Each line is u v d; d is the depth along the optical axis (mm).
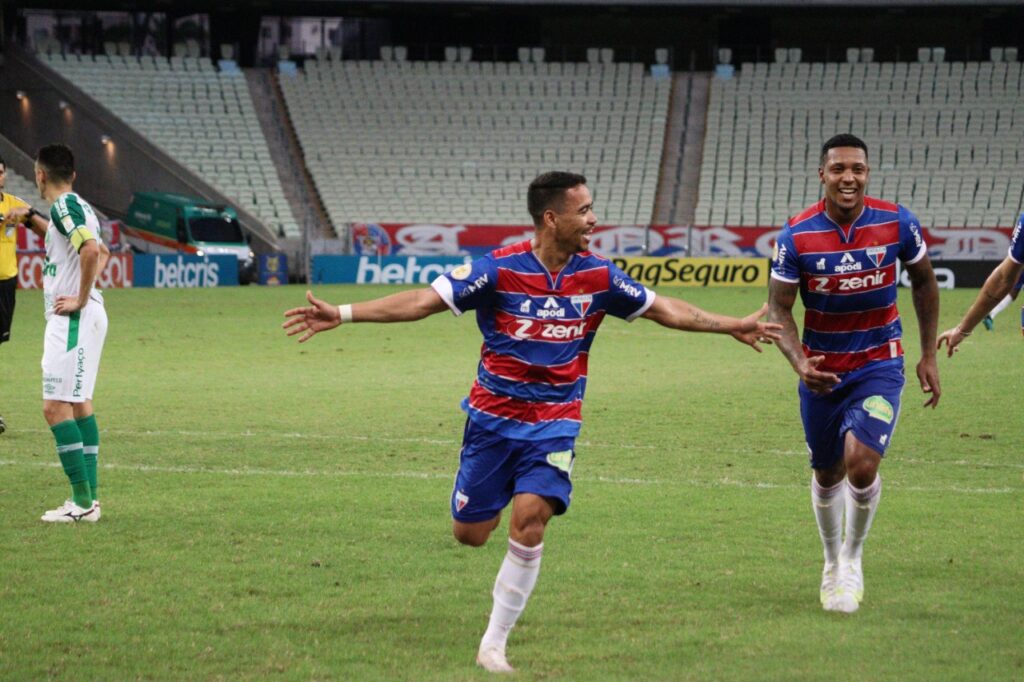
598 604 11555
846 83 90000
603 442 21500
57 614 11047
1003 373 31922
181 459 19312
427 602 11609
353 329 45031
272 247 79375
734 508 15969
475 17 97062
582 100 89750
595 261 10469
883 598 11766
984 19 94938
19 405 25000
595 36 97500
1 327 22234
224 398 26672
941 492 17141
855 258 11711
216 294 63844
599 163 86125
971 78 89688
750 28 95188
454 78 90750
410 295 10320
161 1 85562
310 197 84125
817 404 12031
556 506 10219
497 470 10430
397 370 32531
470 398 10648
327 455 19859
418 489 17047
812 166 85438
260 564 12883
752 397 27531
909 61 95625
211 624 10828
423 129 87562
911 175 84125
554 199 10148
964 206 82625
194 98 86812
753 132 87250
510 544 10016
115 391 27703
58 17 93375
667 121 89312
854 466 11453
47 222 15586
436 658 10016
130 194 82500
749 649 10203
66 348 14680
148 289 68000
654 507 16016
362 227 77188
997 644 10328
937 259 73500
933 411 25328
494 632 9875
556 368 10320
